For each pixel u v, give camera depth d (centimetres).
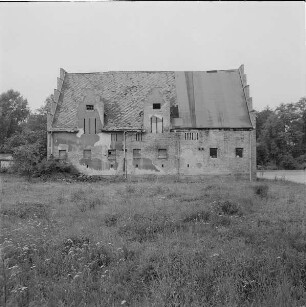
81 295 638
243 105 3672
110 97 3794
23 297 638
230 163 3466
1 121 6800
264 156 6269
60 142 3512
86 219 1295
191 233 1051
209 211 1352
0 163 4619
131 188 2275
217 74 3962
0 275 711
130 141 3475
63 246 908
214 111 3616
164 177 3462
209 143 3466
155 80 3938
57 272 759
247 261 771
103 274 738
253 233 1037
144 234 1065
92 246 896
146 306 588
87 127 3491
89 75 4038
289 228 1095
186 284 678
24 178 3334
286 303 597
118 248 867
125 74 4016
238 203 1510
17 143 4869
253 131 3472
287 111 6216
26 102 7356
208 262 764
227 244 920
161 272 730
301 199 1805
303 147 6191
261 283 677
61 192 2172
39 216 1371
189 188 2381
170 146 3469
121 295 649
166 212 1341
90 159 3481
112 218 1260
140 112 3616
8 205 1591
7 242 910
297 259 779
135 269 764
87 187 2542
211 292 654
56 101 3716
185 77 3941
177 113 3597
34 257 831
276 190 2273
